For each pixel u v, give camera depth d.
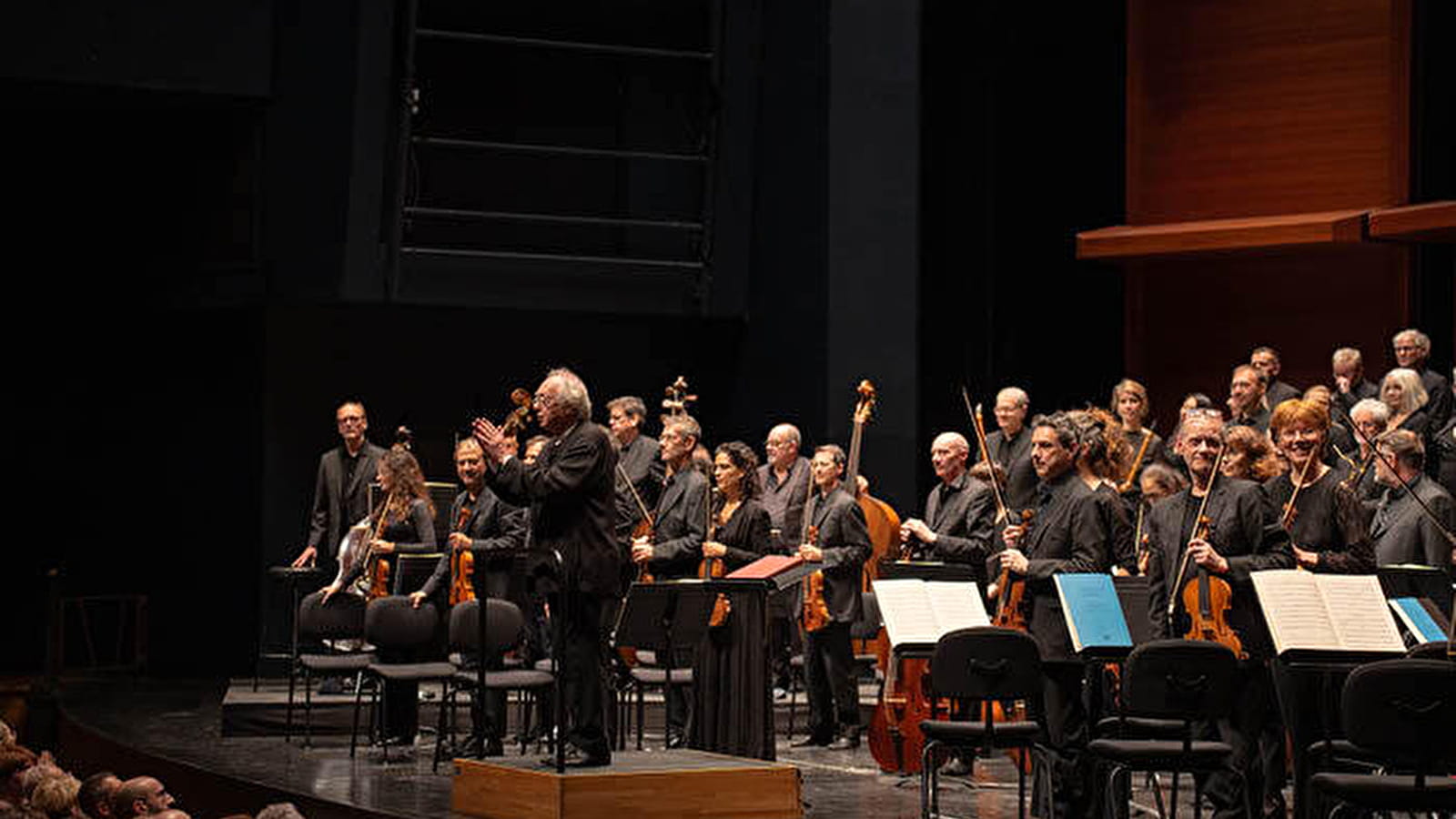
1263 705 10.84
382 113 19.08
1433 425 16.14
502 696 13.83
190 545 20.78
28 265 21.36
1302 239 20.25
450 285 19.66
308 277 19.31
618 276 20.17
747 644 12.41
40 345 21.47
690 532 14.67
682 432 14.70
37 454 21.55
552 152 19.81
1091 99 21.75
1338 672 10.27
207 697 18.56
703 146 20.30
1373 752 9.30
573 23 20.50
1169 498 11.45
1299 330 20.97
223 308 20.16
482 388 20.64
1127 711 10.44
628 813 10.89
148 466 21.09
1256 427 16.09
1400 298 20.30
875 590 11.51
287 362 20.14
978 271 20.97
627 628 12.05
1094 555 11.16
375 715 15.37
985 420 20.88
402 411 20.44
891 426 19.34
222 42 19.05
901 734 13.48
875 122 19.41
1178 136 21.73
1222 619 10.94
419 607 14.17
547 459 11.04
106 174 21.06
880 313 19.38
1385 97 20.61
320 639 14.94
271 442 20.11
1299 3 21.06
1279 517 11.41
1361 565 10.93
